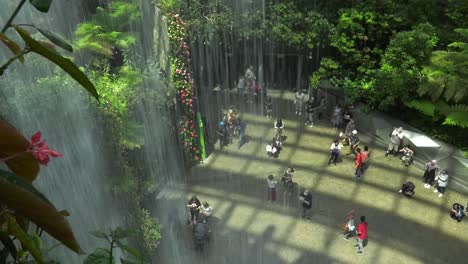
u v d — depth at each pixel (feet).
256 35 57.47
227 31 56.34
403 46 51.31
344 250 39.60
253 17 57.00
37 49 4.43
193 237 40.73
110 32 36.70
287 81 63.26
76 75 4.47
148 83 39.63
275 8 57.11
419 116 53.62
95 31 34.81
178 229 41.75
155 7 41.98
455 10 55.01
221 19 53.93
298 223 42.68
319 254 39.47
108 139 33.83
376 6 55.93
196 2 51.37
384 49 57.98
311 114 56.13
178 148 47.39
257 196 46.19
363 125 55.36
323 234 41.39
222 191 46.80
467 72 49.44
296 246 40.40
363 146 53.06
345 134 52.60
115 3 38.34
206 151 52.54
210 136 54.65
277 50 61.21
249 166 50.44
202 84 57.00
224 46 57.41
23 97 27.91
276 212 44.11
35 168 4.59
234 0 55.57
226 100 59.41
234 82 60.95
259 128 56.44
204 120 53.06
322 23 56.29
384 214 43.14
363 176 47.93
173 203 43.86
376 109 55.72
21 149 4.38
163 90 42.09
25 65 28.58
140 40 40.47
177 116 46.24
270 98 57.52
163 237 40.47
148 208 41.78
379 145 52.90
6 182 3.97
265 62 61.87
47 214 4.17
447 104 51.39
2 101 27.12
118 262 21.84
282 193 46.32
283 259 39.17
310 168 49.67
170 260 38.40
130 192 36.81
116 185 34.65
